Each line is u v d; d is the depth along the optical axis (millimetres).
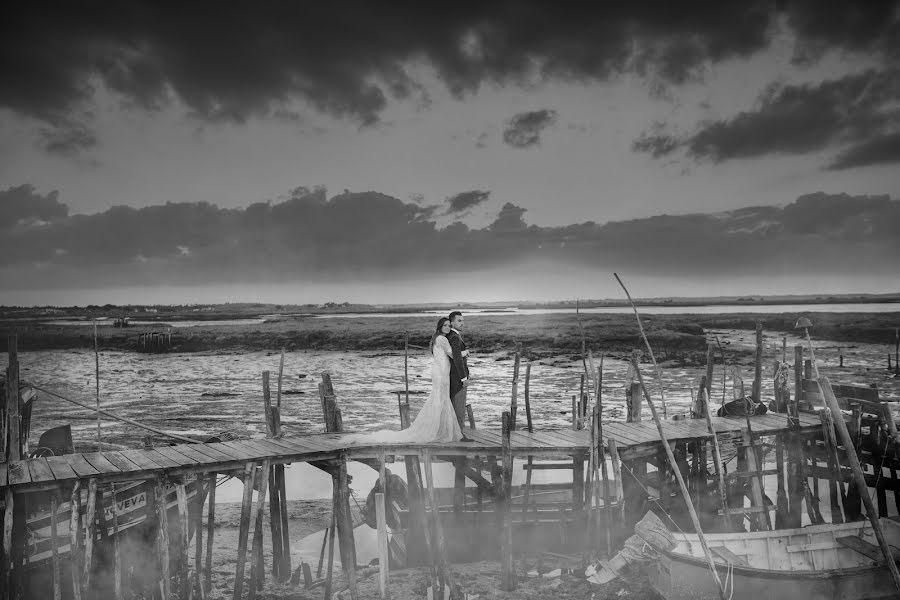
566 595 10586
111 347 91438
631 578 11164
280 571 12727
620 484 11914
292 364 67500
